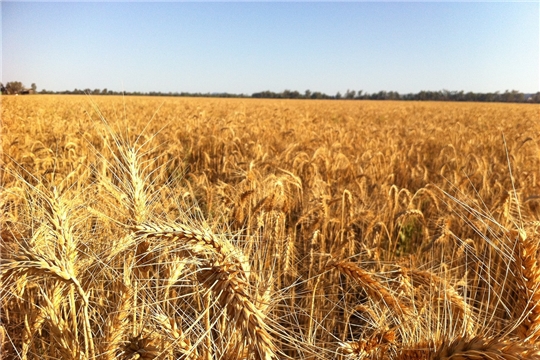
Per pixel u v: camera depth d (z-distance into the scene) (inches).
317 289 161.8
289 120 986.7
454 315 104.8
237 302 68.6
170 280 101.2
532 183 288.8
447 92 4628.4
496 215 214.4
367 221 209.2
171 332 89.6
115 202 120.3
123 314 98.3
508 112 1803.6
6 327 120.8
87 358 93.0
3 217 113.2
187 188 207.3
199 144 502.3
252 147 455.8
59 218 97.6
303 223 207.8
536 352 63.5
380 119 1369.3
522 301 80.5
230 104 2148.1
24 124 589.9
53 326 98.5
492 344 66.7
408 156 486.0
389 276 139.1
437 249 197.3
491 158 488.1
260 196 197.5
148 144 383.6
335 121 1235.2
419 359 74.6
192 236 81.4
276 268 164.2
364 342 82.9
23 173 247.0
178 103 1895.9
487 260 191.9
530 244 82.2
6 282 94.3
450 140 654.5
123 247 92.3
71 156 313.7
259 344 65.0
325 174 323.3
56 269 90.2
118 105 1373.0
